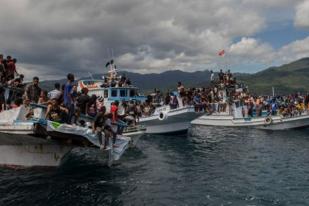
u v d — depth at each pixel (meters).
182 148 30.89
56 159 20.22
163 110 39.16
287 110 50.03
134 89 40.09
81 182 18.05
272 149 31.02
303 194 17.03
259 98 54.09
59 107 18.39
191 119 40.12
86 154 26.14
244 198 16.33
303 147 32.41
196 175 20.59
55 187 17.00
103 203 15.05
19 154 20.06
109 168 21.47
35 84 19.31
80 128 18.06
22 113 18.47
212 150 30.02
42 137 18.53
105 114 19.45
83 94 20.80
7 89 21.28
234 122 51.81
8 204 14.59
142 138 37.38
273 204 15.57
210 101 45.41
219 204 15.46
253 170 22.17
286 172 21.70
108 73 40.94
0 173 19.12
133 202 15.38
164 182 18.78
